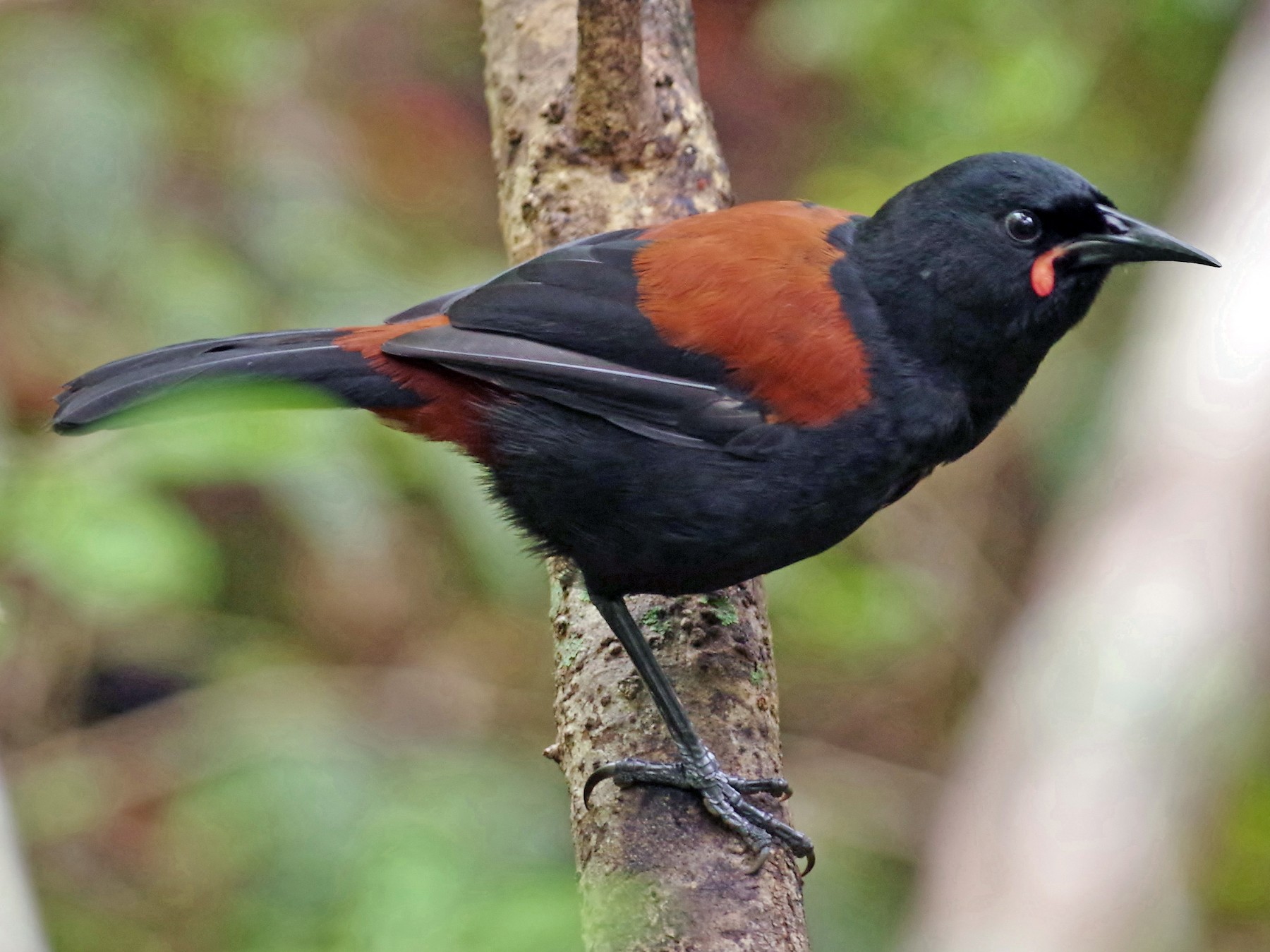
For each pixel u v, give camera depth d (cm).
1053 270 694
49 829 1174
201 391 705
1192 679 1150
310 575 1395
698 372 696
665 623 750
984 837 1128
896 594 1350
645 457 700
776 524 706
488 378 709
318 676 1282
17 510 959
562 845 894
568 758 718
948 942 1081
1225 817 1240
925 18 1359
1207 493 1216
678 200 852
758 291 696
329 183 1325
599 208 848
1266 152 1342
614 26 807
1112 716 1136
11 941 678
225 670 1259
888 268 697
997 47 1352
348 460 1046
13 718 1228
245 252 1248
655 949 620
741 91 1700
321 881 958
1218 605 1180
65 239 1179
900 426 696
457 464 1105
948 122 1378
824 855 1202
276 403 715
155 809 1204
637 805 671
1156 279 1376
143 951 1125
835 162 1517
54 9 1259
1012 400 730
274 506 1380
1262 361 1247
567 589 775
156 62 1277
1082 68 1377
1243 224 1323
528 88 901
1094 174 1439
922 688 1447
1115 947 1064
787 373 687
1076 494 1372
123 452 983
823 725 1439
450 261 1352
